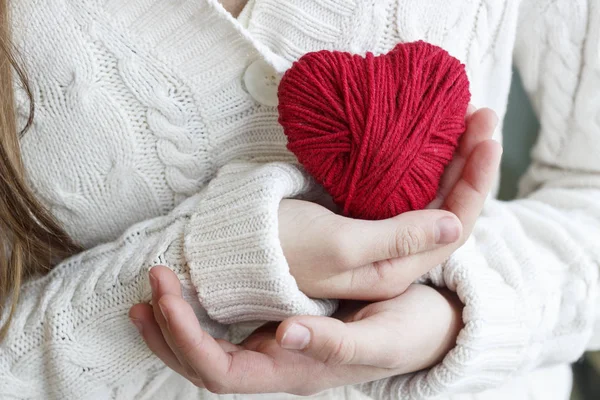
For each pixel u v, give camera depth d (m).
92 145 0.48
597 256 0.51
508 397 0.56
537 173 0.60
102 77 0.47
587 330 0.51
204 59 0.47
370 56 0.44
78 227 0.51
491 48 0.51
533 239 0.53
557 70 0.54
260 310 0.44
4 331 0.47
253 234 0.43
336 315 0.46
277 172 0.45
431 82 0.44
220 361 0.42
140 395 0.49
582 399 0.90
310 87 0.43
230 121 0.49
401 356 0.44
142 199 0.50
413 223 0.43
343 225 0.43
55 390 0.47
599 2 0.51
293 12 0.48
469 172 0.45
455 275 0.47
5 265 0.48
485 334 0.45
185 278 0.45
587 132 0.55
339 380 0.44
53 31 0.47
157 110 0.48
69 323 0.46
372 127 0.42
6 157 0.46
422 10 0.48
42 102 0.48
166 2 0.46
